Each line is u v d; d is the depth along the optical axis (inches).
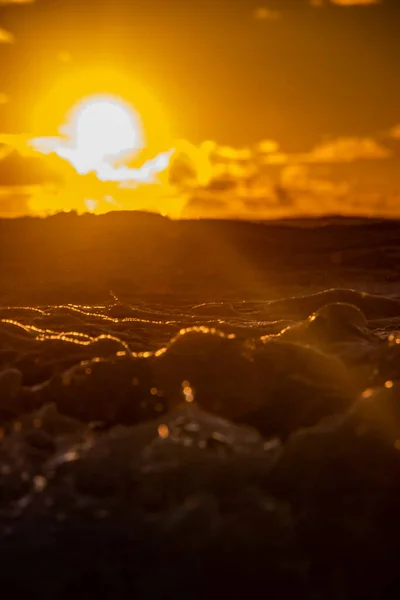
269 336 233.3
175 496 161.0
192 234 1302.9
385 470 163.9
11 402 192.9
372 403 180.4
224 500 159.5
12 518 156.0
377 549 149.7
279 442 179.3
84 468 167.8
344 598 143.1
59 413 189.5
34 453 176.9
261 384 193.3
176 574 144.7
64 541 150.0
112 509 158.1
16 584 141.6
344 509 157.5
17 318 298.8
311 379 195.5
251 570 145.5
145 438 179.0
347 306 235.6
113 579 143.3
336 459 166.7
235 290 827.4
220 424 185.0
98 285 846.5
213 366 197.2
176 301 676.7
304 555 149.3
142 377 195.2
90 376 195.3
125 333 277.7
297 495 161.3
